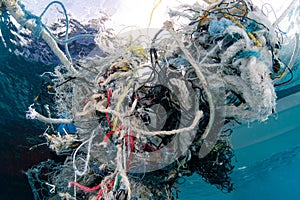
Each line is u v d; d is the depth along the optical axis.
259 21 2.37
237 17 2.32
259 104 2.18
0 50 3.68
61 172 2.76
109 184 2.14
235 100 2.36
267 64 2.25
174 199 2.68
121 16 4.17
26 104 3.71
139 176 2.30
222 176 2.67
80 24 4.16
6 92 3.63
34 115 2.36
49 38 2.66
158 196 2.38
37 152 3.62
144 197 2.32
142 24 3.92
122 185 2.03
